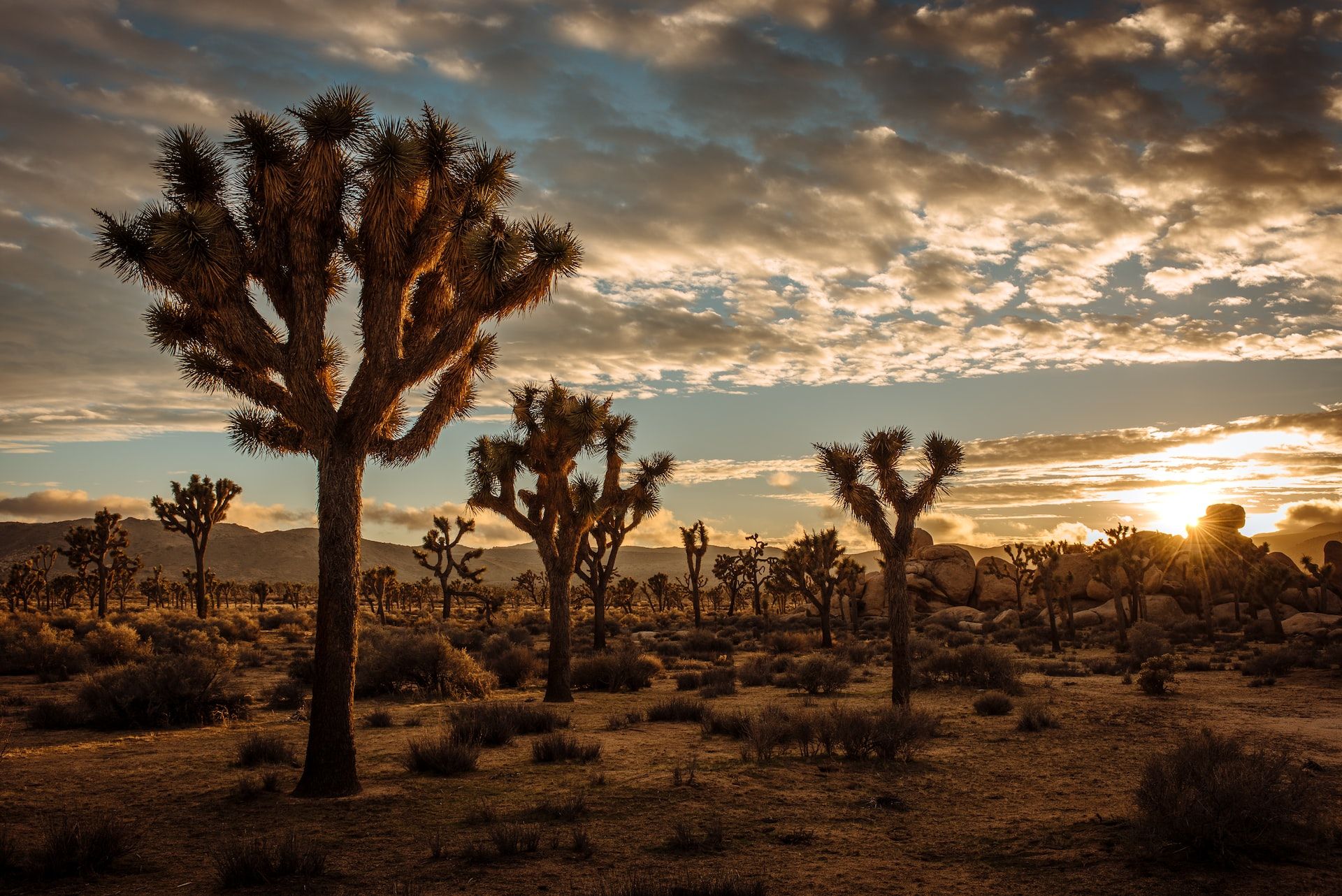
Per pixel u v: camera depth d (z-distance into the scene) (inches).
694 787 424.8
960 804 397.1
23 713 714.2
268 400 420.5
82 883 279.1
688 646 1611.7
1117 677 1086.4
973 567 3161.9
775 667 1187.3
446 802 390.9
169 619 1776.6
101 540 2188.7
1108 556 1889.8
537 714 636.1
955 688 935.0
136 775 449.4
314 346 416.8
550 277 456.4
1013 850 318.7
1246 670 1072.8
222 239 401.7
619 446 960.9
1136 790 337.1
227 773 455.5
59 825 341.1
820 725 529.3
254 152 415.2
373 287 428.8
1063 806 389.7
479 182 456.4
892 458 759.1
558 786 427.5
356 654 422.6
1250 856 292.7
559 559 866.1
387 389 422.9
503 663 1047.0
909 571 3157.0
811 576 1852.9
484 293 434.3
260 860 281.7
